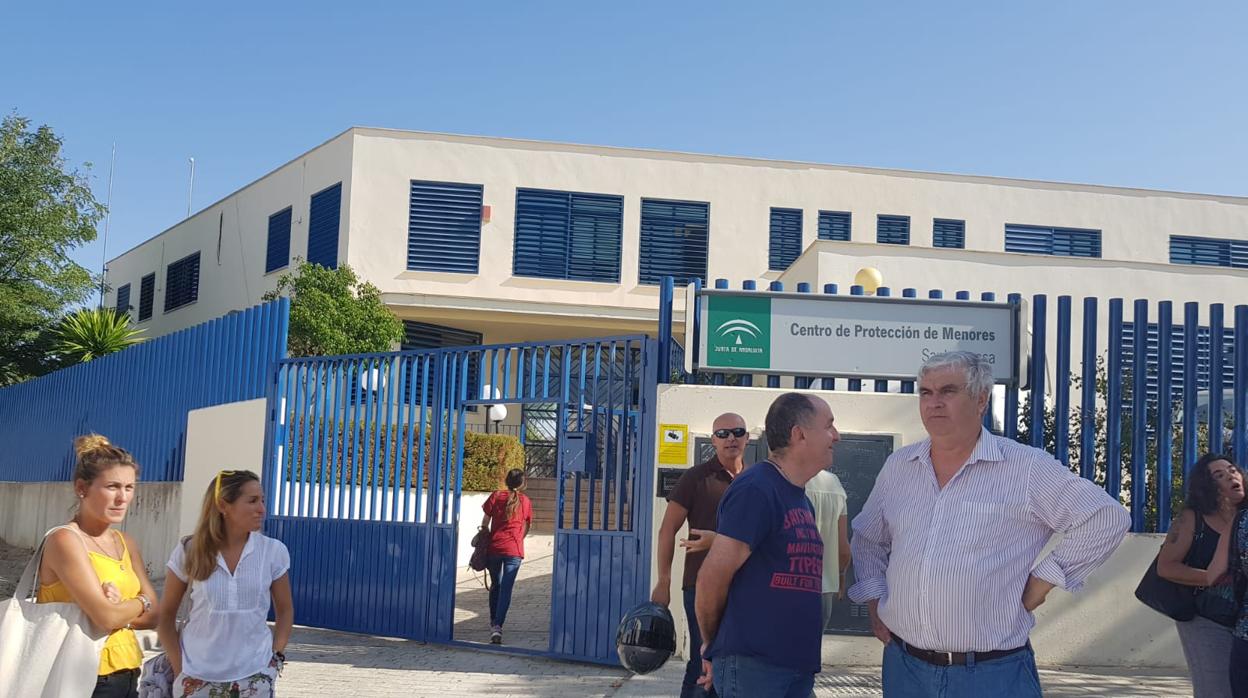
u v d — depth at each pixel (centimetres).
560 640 882
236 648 438
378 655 912
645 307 2450
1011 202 2616
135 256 3428
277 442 1128
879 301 863
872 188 2573
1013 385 852
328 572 1055
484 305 2367
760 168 2541
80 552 422
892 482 406
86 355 2606
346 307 2162
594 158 2488
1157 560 542
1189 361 859
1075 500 372
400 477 1012
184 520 1360
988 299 873
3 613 417
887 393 854
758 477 411
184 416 1482
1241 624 466
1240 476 525
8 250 3011
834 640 830
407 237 2398
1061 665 839
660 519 841
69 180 3122
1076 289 1862
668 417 850
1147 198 2647
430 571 973
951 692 376
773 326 862
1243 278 1902
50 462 2075
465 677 821
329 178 2467
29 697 411
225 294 2833
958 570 377
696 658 587
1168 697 731
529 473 2148
